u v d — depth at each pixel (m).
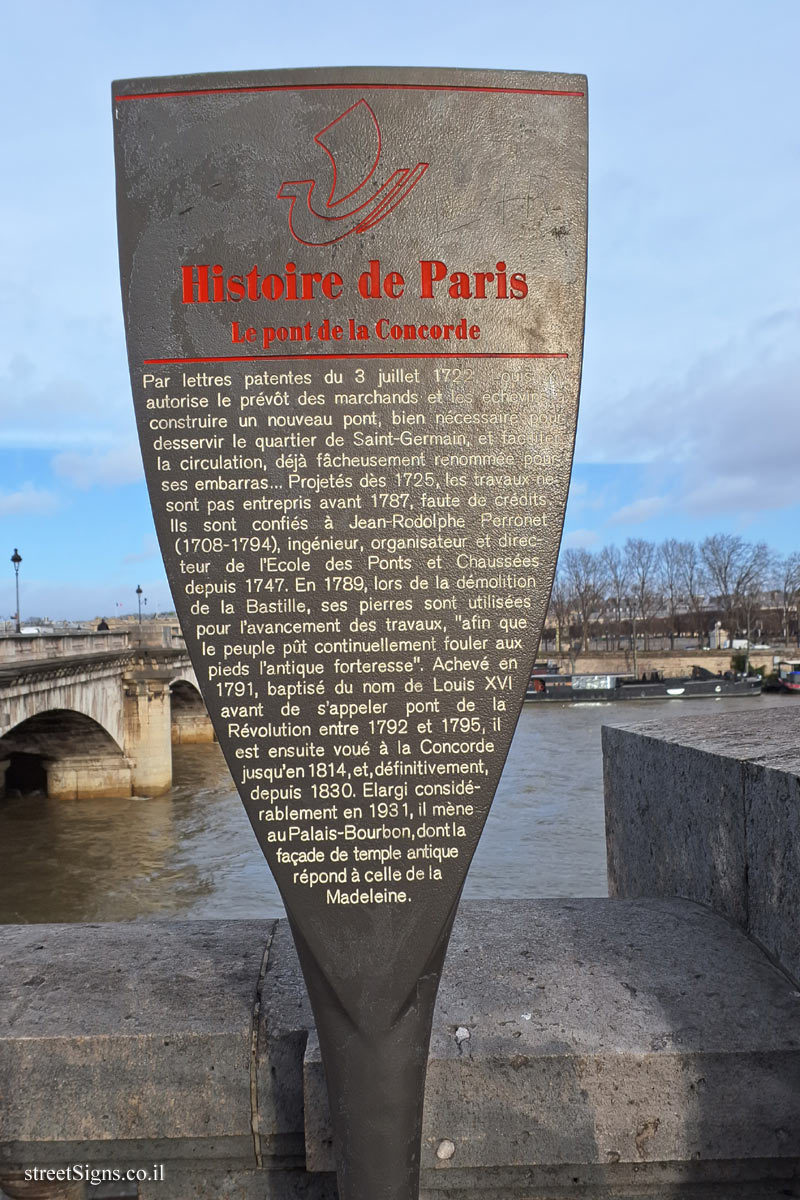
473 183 2.34
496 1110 2.47
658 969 2.83
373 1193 2.26
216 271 2.33
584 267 2.35
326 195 2.33
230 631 2.33
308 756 2.32
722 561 118.06
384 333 2.33
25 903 26.45
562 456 2.34
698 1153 2.48
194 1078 2.57
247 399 2.33
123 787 42.31
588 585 121.19
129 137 2.35
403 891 2.31
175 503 2.34
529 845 28.58
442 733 2.33
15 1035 2.57
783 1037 2.50
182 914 25.09
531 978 2.79
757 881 2.97
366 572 2.33
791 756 3.04
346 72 2.32
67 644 33.62
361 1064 2.27
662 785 3.85
